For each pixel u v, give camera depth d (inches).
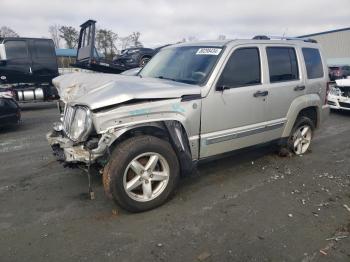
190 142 158.1
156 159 146.0
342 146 260.5
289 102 203.9
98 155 135.7
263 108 187.5
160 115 144.6
